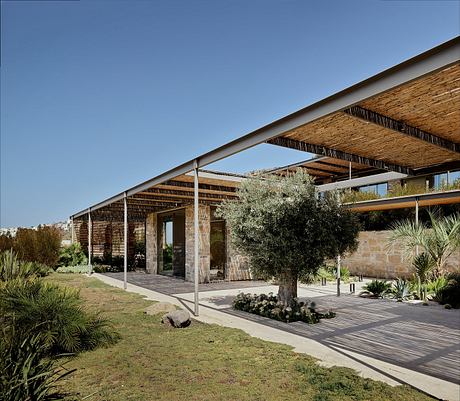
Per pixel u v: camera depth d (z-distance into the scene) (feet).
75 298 18.11
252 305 24.71
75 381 12.75
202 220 42.27
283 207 22.80
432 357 15.29
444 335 18.80
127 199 40.04
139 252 61.98
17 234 51.88
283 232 22.62
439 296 28.19
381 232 47.21
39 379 10.15
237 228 25.02
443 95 13.97
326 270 42.22
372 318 22.85
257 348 16.20
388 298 30.42
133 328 19.74
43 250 50.67
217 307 26.50
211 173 30.07
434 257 31.96
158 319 21.79
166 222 53.16
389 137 18.39
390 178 34.94
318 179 64.54
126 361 14.62
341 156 21.17
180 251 47.91
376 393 11.56
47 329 15.07
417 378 12.95
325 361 14.73
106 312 23.98
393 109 15.46
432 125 17.53
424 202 39.01
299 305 23.54
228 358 14.90
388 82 11.96
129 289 35.83
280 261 22.62
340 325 21.01
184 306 26.71
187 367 13.96
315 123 16.31
